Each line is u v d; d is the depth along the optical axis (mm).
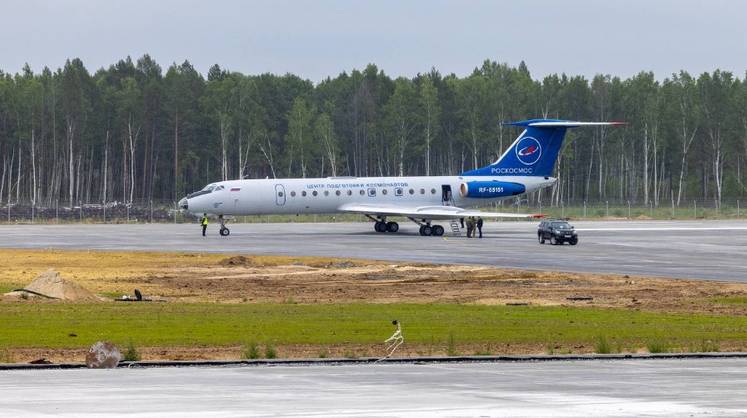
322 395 80312
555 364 98875
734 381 88000
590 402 77625
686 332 123500
